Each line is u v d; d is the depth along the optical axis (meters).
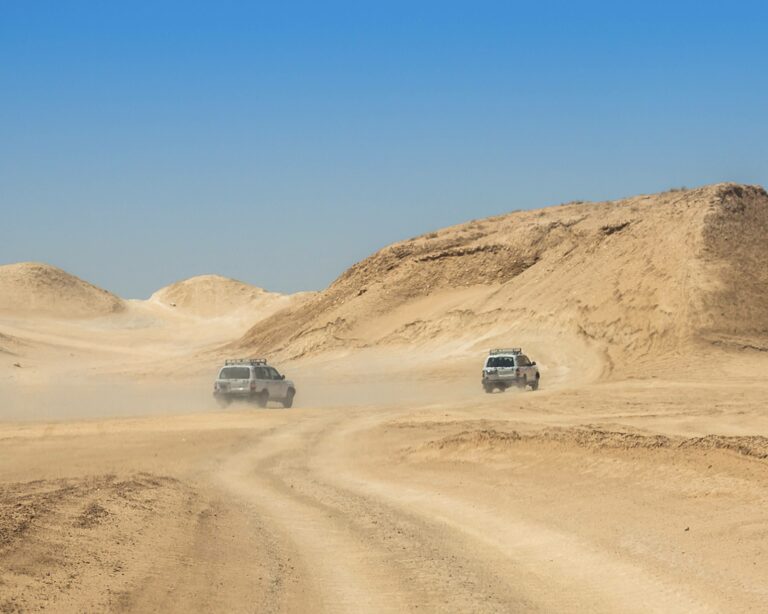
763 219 76.94
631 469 22.53
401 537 18.02
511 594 13.44
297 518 20.36
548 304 78.88
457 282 98.94
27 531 14.61
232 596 12.97
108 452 32.50
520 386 55.94
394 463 29.47
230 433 37.25
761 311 65.44
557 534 17.58
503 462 26.61
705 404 42.06
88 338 174.38
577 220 99.75
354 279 109.06
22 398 68.00
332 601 13.07
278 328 112.38
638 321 67.75
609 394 47.84
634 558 15.19
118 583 12.68
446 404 47.97
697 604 12.38
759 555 14.56
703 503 18.64
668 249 72.62
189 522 18.50
